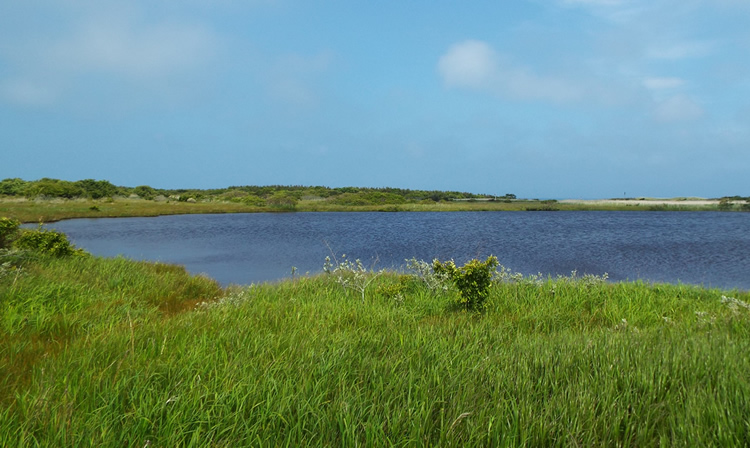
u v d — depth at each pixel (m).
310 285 10.57
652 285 11.02
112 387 3.61
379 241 30.33
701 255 22.59
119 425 3.12
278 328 6.19
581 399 3.29
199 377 3.79
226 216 63.22
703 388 3.54
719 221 58.09
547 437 2.96
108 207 69.38
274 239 31.33
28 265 10.25
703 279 15.81
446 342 5.13
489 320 6.85
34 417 3.13
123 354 4.54
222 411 3.27
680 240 31.14
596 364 4.11
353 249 25.50
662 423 3.09
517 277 10.20
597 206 102.00
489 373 3.96
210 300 10.15
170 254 22.88
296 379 3.86
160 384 3.74
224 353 4.45
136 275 11.77
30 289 7.75
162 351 4.56
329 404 3.37
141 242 28.78
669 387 3.69
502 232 39.12
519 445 2.88
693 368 3.93
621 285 10.37
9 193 102.81
